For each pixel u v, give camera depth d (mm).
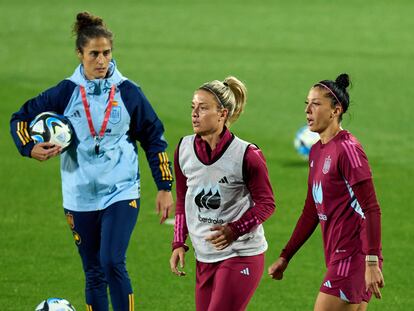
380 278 25875
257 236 28047
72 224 31266
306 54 104312
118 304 30156
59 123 30625
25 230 47062
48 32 117125
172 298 37781
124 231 30453
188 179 28078
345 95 27250
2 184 56094
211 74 93625
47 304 32125
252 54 104250
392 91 85812
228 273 27641
